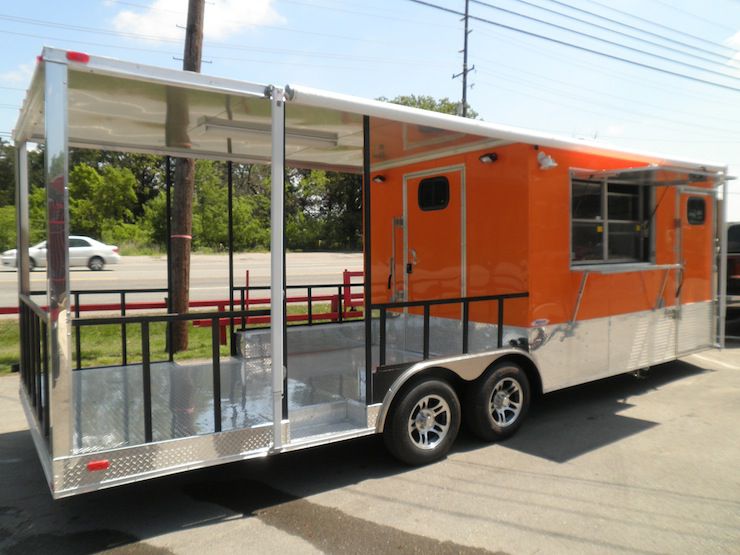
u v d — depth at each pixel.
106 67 2.85
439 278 5.57
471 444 4.66
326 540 3.17
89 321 3.02
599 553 3.02
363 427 3.84
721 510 3.49
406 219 5.93
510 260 4.84
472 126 4.22
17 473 4.11
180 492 3.81
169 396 4.22
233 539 3.19
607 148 5.28
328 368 5.10
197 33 8.18
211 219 31.52
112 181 34.31
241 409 3.86
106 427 3.47
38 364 3.63
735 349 8.66
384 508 3.55
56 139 2.73
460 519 3.40
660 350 6.11
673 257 6.21
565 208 4.98
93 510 3.56
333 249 33.78
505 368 4.62
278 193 3.32
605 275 5.42
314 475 4.07
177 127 4.46
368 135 3.72
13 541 3.19
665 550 3.04
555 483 3.89
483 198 5.08
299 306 12.28
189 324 8.68
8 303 12.38
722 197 6.57
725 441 4.69
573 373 5.14
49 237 2.74
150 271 21.41
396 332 6.09
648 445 4.60
